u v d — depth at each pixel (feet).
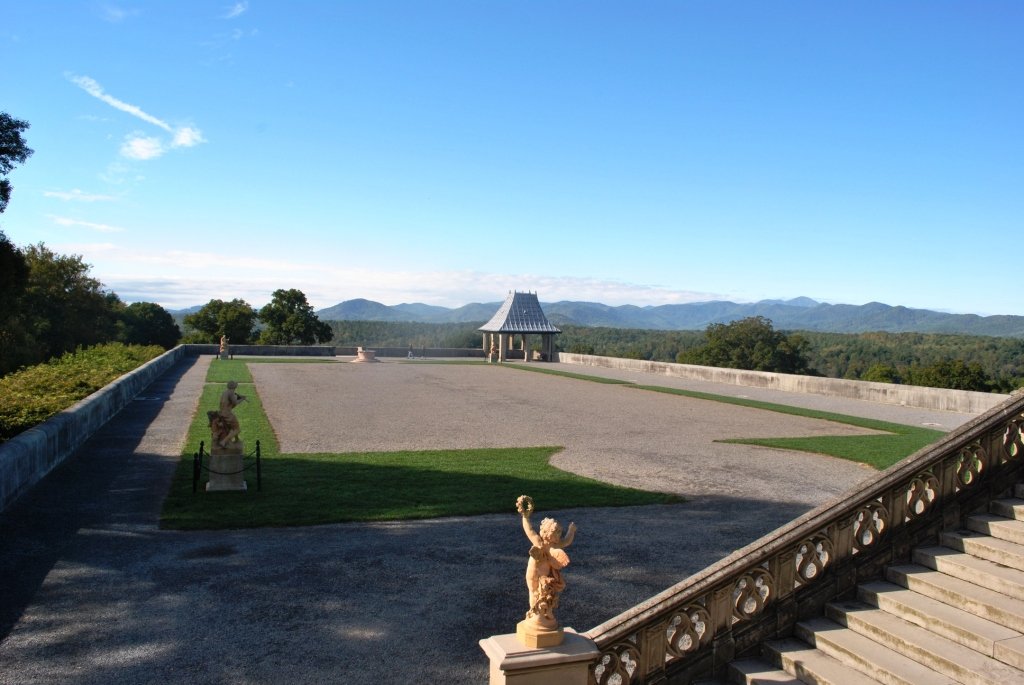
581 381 145.59
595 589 30.89
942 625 21.18
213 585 30.99
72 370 100.89
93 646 25.07
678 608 21.98
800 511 44.39
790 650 22.59
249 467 48.42
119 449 62.23
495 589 30.83
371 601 29.43
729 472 56.54
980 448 26.30
